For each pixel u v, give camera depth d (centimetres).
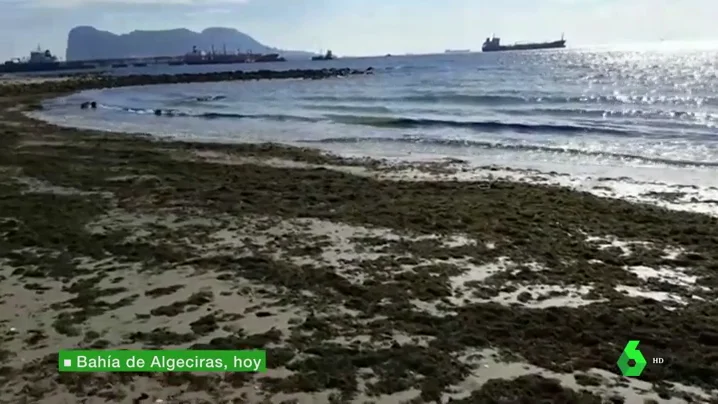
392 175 1388
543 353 531
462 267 754
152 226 934
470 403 452
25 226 914
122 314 606
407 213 1009
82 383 473
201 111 3212
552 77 5778
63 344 538
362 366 505
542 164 1533
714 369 500
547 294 668
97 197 1123
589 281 708
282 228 929
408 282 697
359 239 870
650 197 1162
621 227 930
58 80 6869
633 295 668
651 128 2164
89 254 793
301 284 689
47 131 2234
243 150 1761
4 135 2062
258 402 454
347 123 2520
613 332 570
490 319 598
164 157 1608
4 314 603
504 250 820
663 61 8494
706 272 741
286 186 1235
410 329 575
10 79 7569
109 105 3719
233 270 735
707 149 1703
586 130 2142
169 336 555
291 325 584
